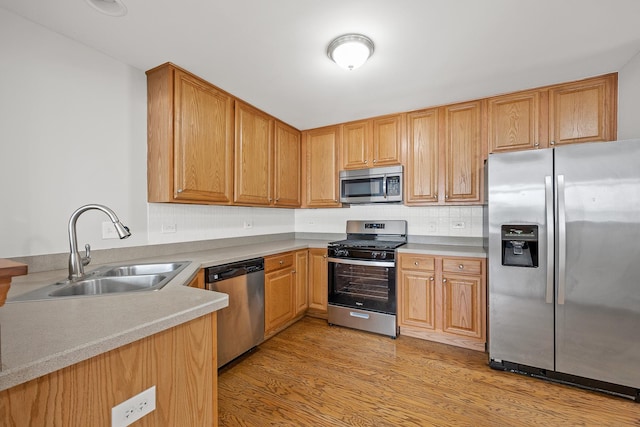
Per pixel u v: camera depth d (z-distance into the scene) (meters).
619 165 1.76
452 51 1.86
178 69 2.03
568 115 2.28
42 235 1.61
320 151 3.42
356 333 2.79
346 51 1.73
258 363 2.22
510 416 1.63
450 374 2.06
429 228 3.11
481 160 2.59
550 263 1.92
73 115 1.73
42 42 1.61
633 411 1.66
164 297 1.06
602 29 1.64
